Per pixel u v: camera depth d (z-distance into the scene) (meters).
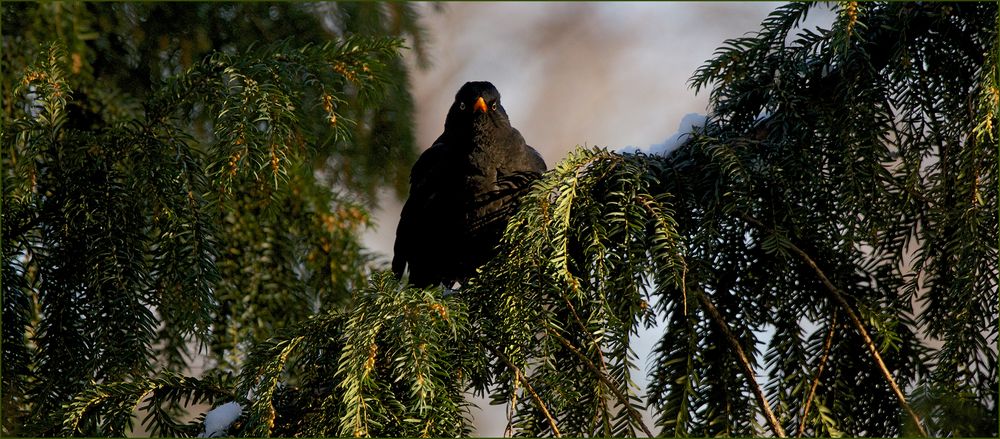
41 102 5.40
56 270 5.38
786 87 5.27
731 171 4.84
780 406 4.86
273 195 6.74
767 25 5.48
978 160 4.75
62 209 5.36
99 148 5.36
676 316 4.88
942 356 4.66
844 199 4.90
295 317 7.06
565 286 4.86
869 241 5.01
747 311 4.93
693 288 4.77
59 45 5.57
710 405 4.82
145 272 5.36
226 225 6.86
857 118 4.98
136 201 5.31
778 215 4.94
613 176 5.00
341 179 8.70
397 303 4.63
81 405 4.82
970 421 4.38
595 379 4.80
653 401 4.83
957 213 4.80
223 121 5.22
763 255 4.99
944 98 5.13
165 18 7.65
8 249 5.37
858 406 4.93
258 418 4.54
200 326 5.36
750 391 4.81
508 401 4.65
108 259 5.27
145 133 5.38
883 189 4.90
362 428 4.39
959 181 4.82
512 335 4.77
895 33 5.23
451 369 4.79
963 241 4.71
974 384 4.62
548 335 4.78
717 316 4.82
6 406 5.32
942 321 4.97
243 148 5.15
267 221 7.02
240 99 5.25
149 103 5.46
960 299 4.67
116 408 4.85
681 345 4.82
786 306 4.95
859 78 5.06
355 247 7.65
